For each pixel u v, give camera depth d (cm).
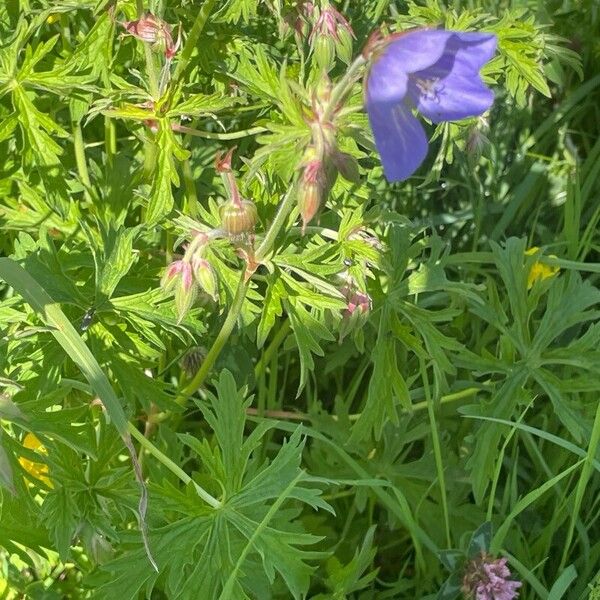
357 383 38
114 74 32
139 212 38
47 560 31
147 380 29
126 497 27
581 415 34
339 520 36
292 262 29
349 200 33
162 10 31
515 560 30
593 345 34
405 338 33
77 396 31
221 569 26
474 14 36
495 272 43
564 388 34
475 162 35
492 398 34
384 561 36
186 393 31
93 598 26
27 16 35
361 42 36
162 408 29
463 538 32
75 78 31
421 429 36
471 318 42
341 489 36
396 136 21
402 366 38
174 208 33
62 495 26
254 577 28
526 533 35
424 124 44
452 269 44
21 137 34
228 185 26
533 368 34
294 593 26
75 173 38
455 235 47
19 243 30
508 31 35
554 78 48
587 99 51
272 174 30
